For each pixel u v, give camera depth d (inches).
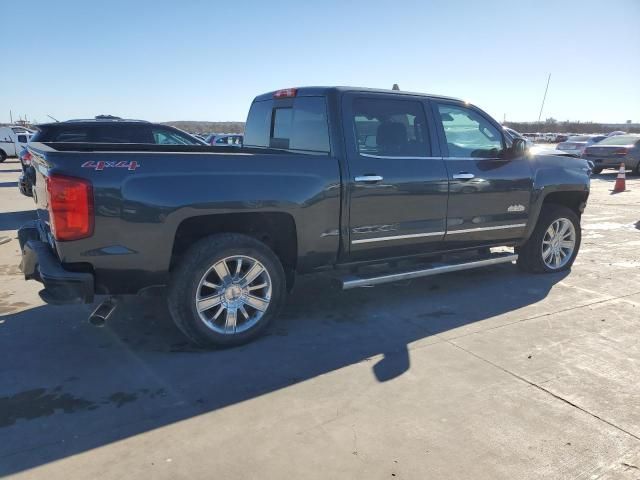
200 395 130.0
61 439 111.2
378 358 151.2
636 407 125.1
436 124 195.0
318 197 164.1
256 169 153.6
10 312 188.2
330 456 105.5
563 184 229.9
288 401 127.1
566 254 249.0
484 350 156.8
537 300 204.1
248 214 156.7
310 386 134.6
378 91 183.3
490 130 213.5
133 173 137.0
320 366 146.1
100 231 134.9
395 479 98.8
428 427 115.9
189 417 120.0
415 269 193.3
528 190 219.0
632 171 798.5
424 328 174.6
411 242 189.8
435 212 191.8
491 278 234.5
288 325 176.9
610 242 317.7
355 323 178.9
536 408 124.0
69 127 351.6
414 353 154.7
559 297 208.1
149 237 140.5
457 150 200.8
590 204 488.7
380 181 175.6
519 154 215.3
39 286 220.5
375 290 215.8
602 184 676.7
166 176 140.9
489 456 105.7
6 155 1186.6
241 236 155.7
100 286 141.7
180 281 148.4
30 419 118.8
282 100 198.1
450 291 215.0
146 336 167.0
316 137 179.5
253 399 128.0
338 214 169.8
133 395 130.0
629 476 100.3
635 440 111.7
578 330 173.0
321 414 121.2
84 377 139.3
